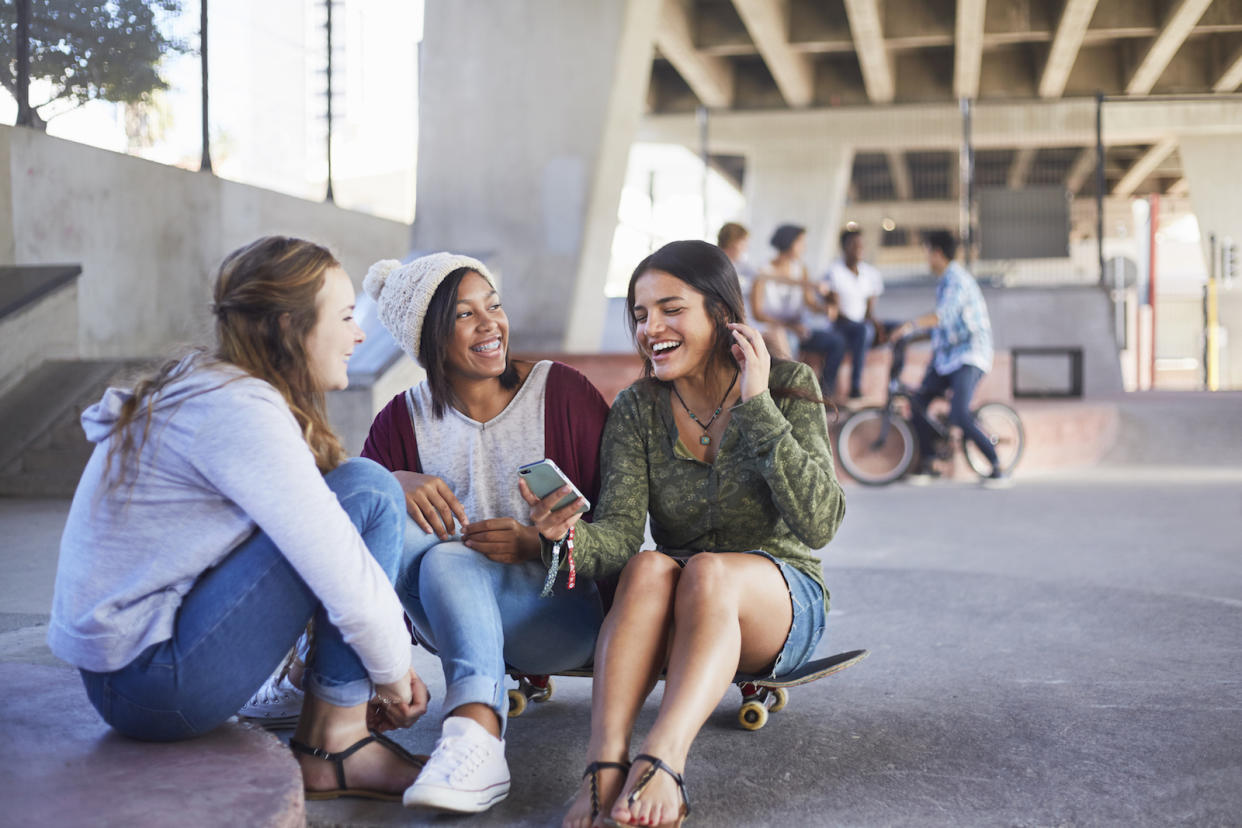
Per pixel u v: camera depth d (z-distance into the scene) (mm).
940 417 7680
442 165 11711
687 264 2127
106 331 8219
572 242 11414
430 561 1990
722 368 2176
